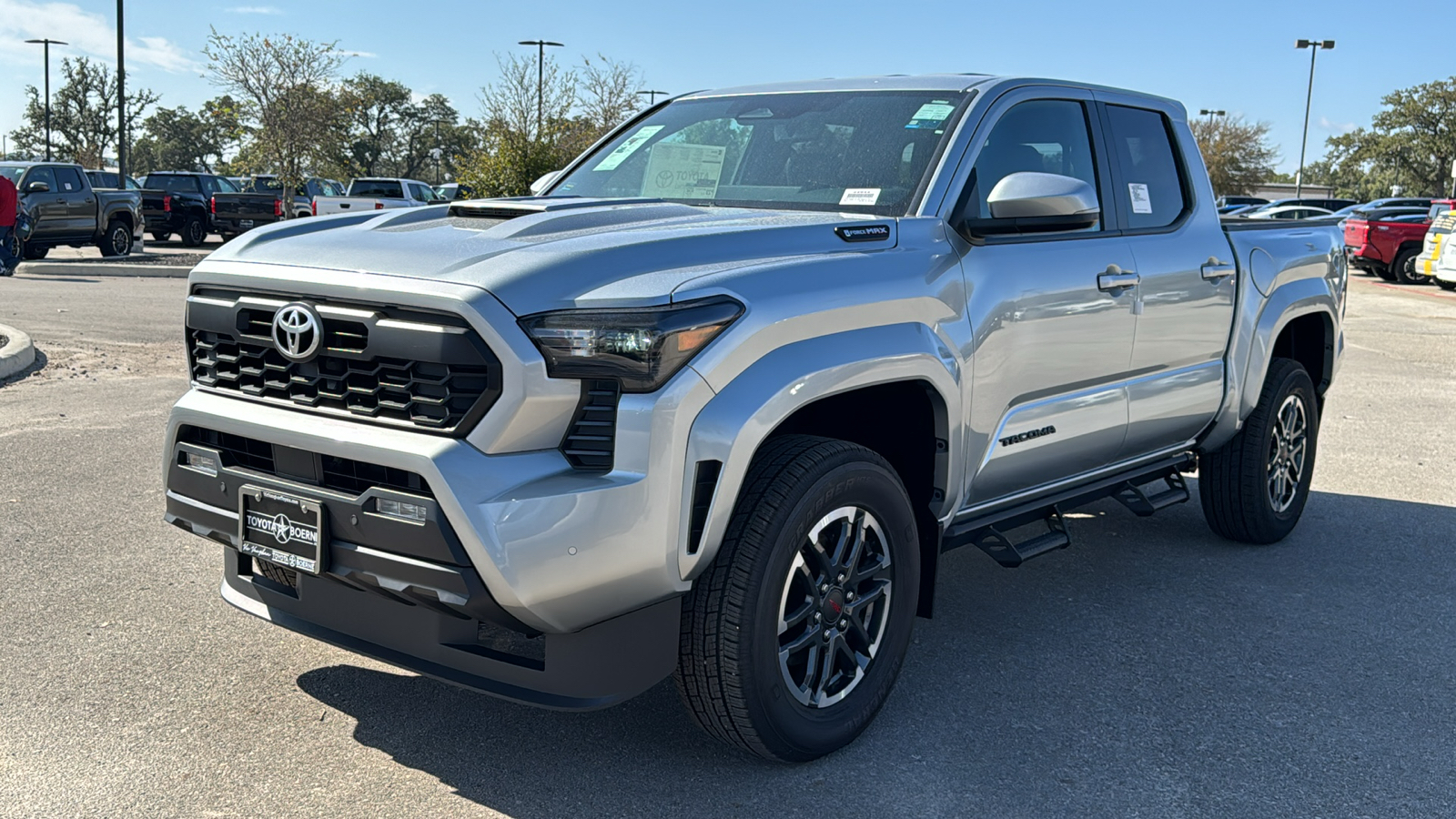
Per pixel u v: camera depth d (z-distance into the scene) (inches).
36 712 133.8
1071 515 234.8
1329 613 177.8
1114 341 163.0
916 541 135.5
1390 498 250.1
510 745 129.2
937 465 138.4
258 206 1135.6
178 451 126.3
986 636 165.8
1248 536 211.6
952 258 138.6
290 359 116.0
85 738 128.0
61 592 170.7
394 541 108.6
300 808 114.9
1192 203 187.9
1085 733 135.1
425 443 106.9
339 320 113.0
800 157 156.0
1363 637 167.9
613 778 122.3
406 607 118.8
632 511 107.5
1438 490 257.9
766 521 116.0
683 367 109.3
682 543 110.5
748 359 113.5
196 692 140.5
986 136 151.2
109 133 2679.6
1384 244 945.5
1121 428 169.3
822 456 120.9
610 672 113.7
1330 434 318.0
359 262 115.9
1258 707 143.3
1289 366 210.5
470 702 139.9
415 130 3794.3
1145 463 187.0
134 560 185.5
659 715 137.8
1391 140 4060.0
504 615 107.6
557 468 108.1
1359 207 1270.9
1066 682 149.7
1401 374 433.1
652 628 115.9
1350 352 496.7
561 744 129.7
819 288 121.0
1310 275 213.8
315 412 115.4
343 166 1326.3
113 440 264.1
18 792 116.3
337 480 113.8
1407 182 4131.4
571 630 110.8
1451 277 836.6
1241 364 194.1
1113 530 224.4
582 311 107.1
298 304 115.1
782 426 135.7
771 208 150.0
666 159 168.2
